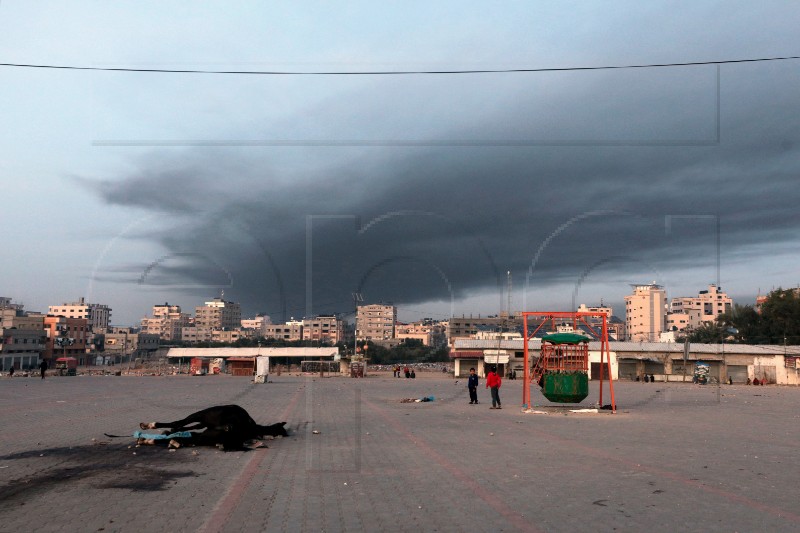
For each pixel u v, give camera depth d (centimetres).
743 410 2898
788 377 7444
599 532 732
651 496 928
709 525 764
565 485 1012
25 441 1515
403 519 791
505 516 806
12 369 6381
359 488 988
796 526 761
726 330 9900
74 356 11056
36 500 895
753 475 1116
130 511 830
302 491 964
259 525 762
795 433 1870
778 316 9850
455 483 1029
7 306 12131
